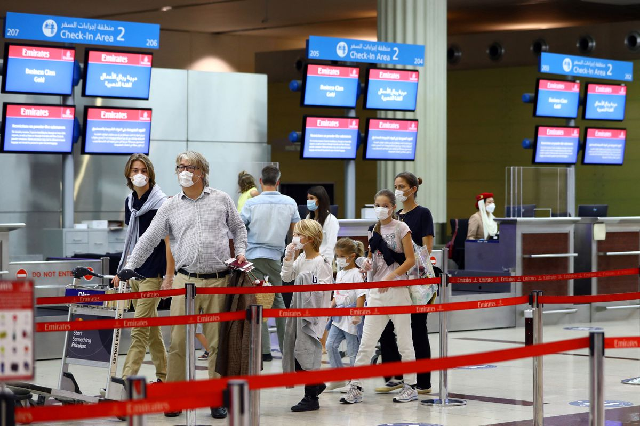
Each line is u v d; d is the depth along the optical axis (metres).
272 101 32.97
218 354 8.75
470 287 17.31
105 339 9.27
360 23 32.03
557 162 20.97
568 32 28.14
